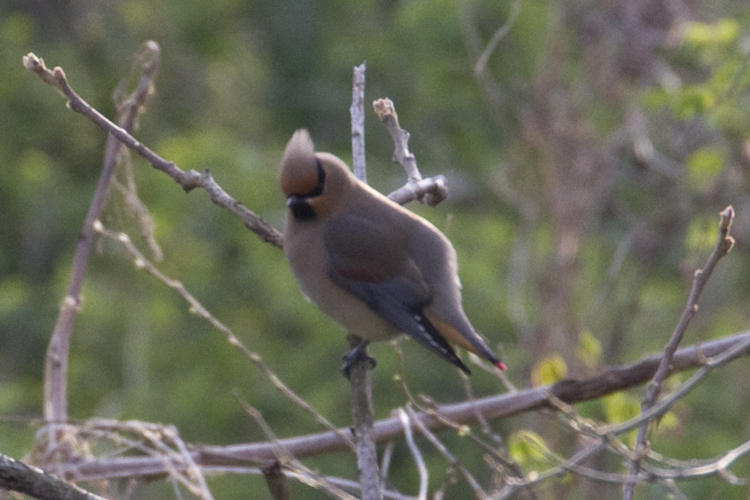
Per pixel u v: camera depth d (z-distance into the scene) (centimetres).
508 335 1558
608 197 1375
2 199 1983
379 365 1569
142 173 1778
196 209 1755
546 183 1357
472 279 1581
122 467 751
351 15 2361
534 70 1548
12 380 1770
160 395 1619
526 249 1359
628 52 1278
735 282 1555
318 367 1642
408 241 719
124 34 2128
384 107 780
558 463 621
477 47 1430
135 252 717
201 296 1698
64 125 2008
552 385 735
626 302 1368
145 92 819
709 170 1134
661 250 1359
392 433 741
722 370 1379
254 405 1605
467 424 741
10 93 1975
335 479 664
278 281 1692
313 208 713
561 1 1341
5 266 1950
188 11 2162
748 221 1295
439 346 695
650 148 1305
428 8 1722
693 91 1059
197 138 1803
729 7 1288
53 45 2070
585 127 1340
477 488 609
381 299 708
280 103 2322
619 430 572
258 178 1794
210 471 735
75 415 1636
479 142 1858
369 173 2058
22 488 504
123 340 1702
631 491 552
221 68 2192
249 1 2388
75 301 822
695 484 968
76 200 1972
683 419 964
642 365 725
